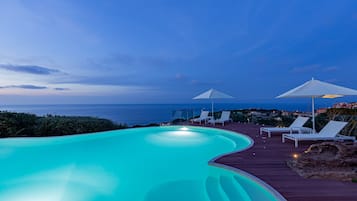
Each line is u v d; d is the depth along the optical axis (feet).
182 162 23.29
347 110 30.12
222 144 30.83
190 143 31.60
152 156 25.50
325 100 38.83
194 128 41.73
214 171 17.10
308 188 12.15
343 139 22.99
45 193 16.53
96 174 20.13
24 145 30.94
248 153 20.49
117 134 39.06
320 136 23.63
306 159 15.93
